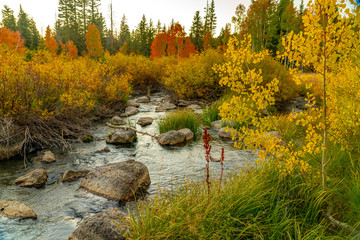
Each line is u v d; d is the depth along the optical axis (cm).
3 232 338
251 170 418
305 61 330
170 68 1600
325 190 343
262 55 361
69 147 711
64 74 859
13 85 687
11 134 645
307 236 261
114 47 5906
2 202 397
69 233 341
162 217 277
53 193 455
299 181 388
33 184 480
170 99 1578
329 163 410
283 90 1248
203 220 274
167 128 893
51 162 601
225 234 263
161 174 545
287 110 1273
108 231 293
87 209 404
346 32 295
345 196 342
